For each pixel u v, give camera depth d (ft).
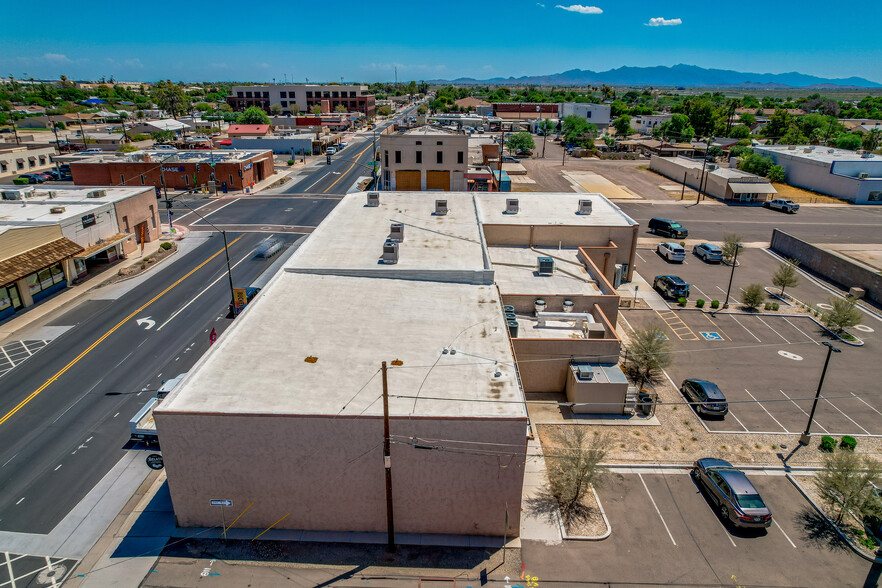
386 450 63.62
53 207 160.76
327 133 445.78
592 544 70.85
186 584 64.34
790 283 152.25
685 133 454.40
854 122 517.96
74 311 138.00
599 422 96.07
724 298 152.25
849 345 125.70
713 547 70.69
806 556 69.62
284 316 89.97
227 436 66.64
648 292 154.71
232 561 67.56
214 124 540.93
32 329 127.75
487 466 68.08
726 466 80.18
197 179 281.13
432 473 68.64
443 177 219.41
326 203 255.91
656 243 202.08
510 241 145.38
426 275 104.68
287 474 68.95
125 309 139.54
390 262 109.40
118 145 390.42
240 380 72.64
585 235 146.10
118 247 174.81
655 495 79.66
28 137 394.73
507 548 70.18
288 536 71.36
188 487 69.92
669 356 108.17
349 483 69.31
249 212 238.89
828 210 249.14
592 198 172.35
